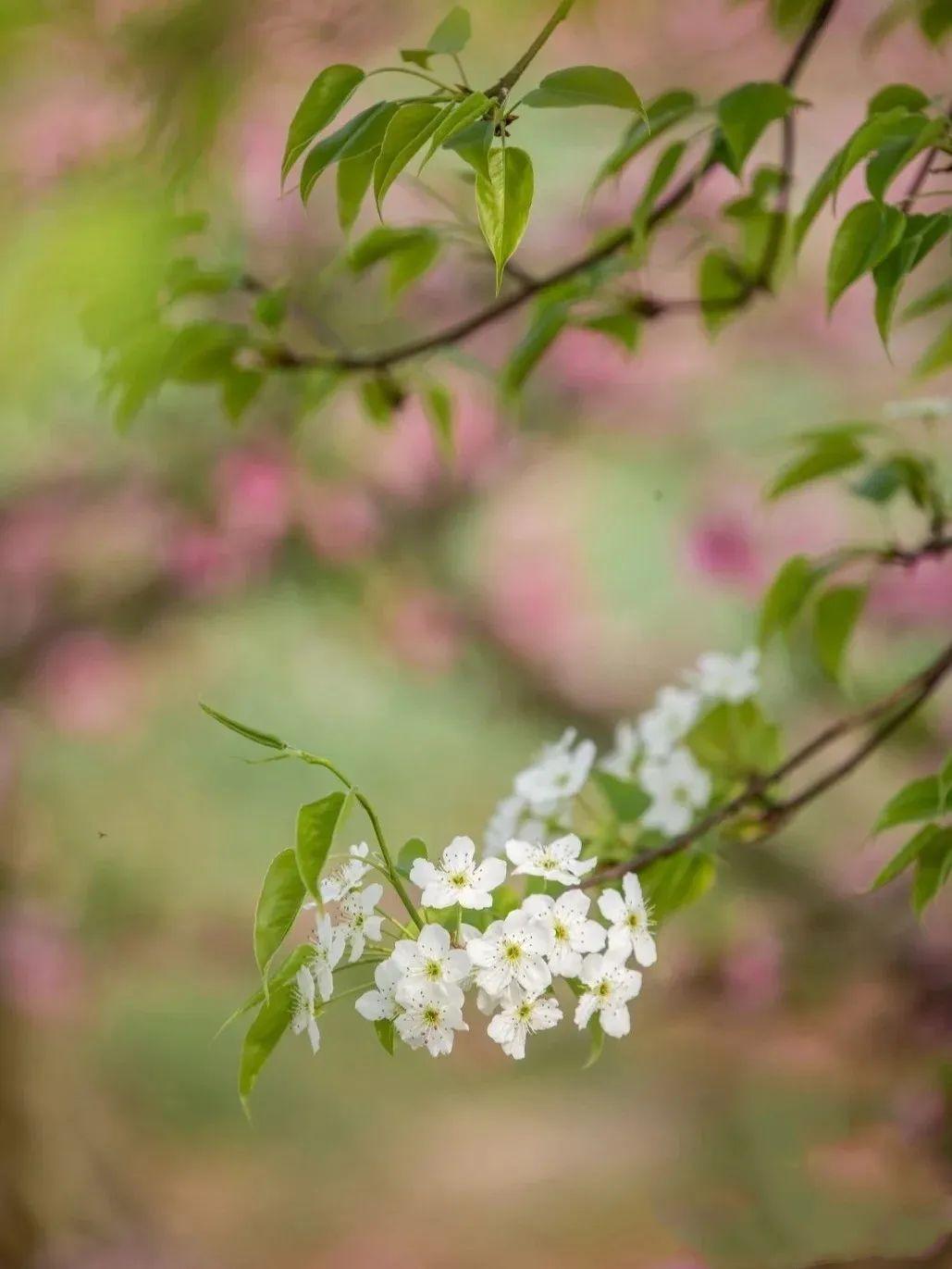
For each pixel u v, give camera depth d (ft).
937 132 4.14
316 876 4.02
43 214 4.55
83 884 16.12
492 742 17.97
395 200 9.93
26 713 13.51
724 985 12.55
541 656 14.85
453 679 15.43
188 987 16.05
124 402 4.85
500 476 13.39
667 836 4.74
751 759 4.91
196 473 12.42
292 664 16.19
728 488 14.76
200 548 12.44
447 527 13.46
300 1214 11.55
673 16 12.60
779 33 5.14
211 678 16.20
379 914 4.19
